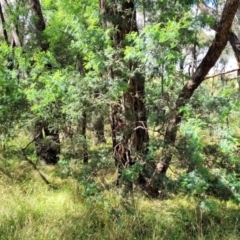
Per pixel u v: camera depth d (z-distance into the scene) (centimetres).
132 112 448
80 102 418
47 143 637
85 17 409
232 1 403
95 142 548
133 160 449
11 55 588
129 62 393
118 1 399
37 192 513
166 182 414
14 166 618
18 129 574
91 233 389
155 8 369
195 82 419
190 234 402
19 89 527
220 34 416
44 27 695
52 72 544
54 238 370
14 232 380
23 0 717
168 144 392
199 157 354
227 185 377
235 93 403
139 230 399
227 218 429
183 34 339
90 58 384
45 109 512
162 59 326
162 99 403
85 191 431
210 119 350
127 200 424
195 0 369
